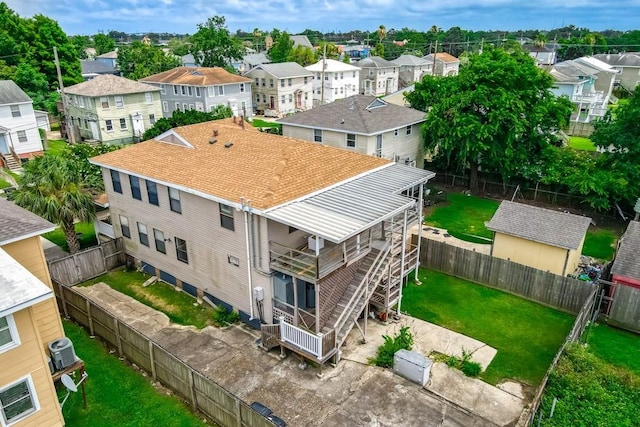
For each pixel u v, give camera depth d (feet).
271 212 47.93
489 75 94.68
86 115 152.76
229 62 257.34
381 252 54.60
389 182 58.49
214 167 60.59
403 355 46.96
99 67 265.54
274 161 59.88
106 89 149.07
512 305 61.77
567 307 59.77
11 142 130.21
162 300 63.10
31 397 37.29
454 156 109.60
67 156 84.69
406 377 47.11
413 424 41.24
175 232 62.08
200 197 55.98
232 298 57.88
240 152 64.34
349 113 106.42
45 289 34.76
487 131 92.07
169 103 194.80
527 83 95.04
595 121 94.94
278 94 212.23
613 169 86.74
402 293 64.59
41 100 172.24
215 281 59.36
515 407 43.42
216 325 57.26
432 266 71.56
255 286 54.03
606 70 229.66
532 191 101.50
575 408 42.32
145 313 59.88
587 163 92.43
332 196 53.06
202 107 183.42
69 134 153.58
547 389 44.32
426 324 57.31
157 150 69.41
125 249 72.38
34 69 177.88
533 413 39.06
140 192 64.80
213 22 241.96
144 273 70.74
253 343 53.52
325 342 46.24
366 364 49.55
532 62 99.35
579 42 378.53
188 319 58.65
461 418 42.01
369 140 98.22
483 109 98.12
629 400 43.52
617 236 83.30
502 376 47.88
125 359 51.03
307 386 46.29
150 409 43.60
